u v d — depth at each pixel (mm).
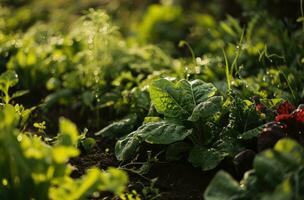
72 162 3227
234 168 2955
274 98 3551
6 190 2434
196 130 3066
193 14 6746
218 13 6430
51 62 4508
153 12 6680
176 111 3092
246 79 3969
